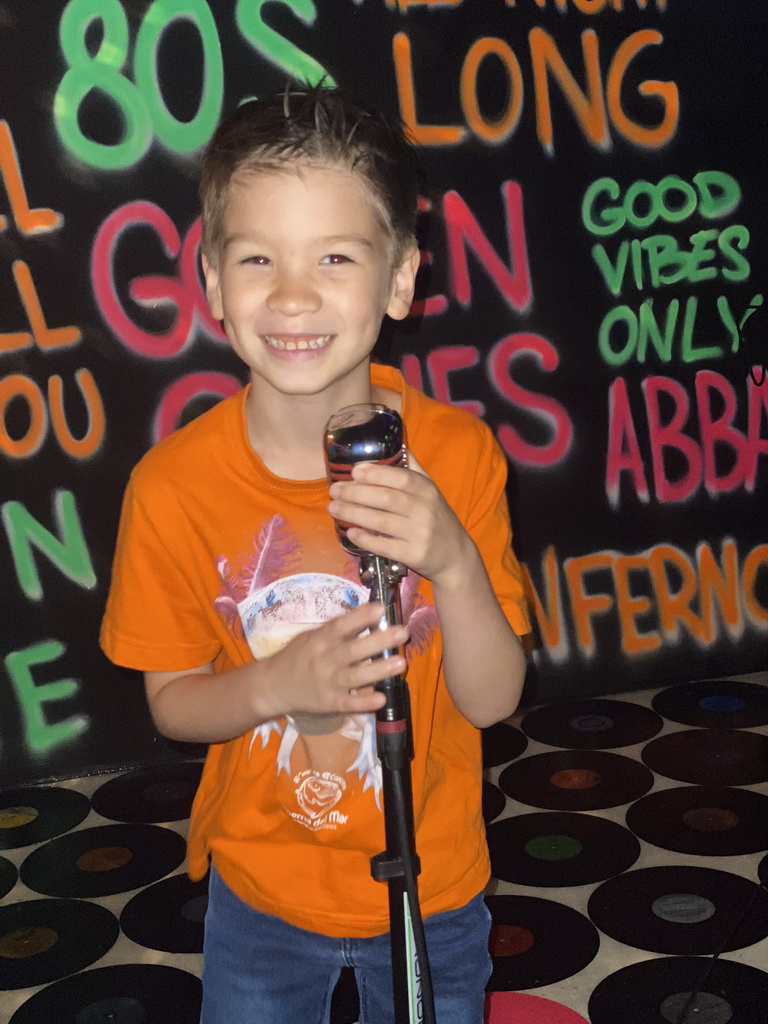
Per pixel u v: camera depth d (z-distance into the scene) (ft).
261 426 4.05
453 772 4.34
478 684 3.78
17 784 10.43
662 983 7.39
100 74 9.62
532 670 11.57
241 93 9.91
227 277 3.71
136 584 4.20
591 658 11.70
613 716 11.33
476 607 3.53
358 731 4.11
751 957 7.63
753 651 12.14
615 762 10.45
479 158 10.55
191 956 7.97
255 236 3.60
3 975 7.80
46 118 9.59
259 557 4.11
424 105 10.33
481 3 10.35
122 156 9.77
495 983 7.47
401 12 10.15
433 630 4.15
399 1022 3.24
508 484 11.14
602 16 10.68
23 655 10.28
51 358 9.92
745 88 11.18
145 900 8.66
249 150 3.59
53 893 8.80
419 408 4.34
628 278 11.14
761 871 8.66
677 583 11.82
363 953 4.17
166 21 9.68
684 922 8.04
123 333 10.02
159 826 9.72
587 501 11.40
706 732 10.94
